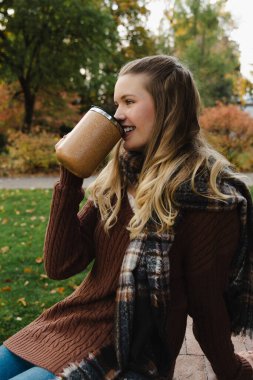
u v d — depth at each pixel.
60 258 1.39
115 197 1.46
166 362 1.31
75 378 1.21
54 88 17.53
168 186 1.30
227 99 24.41
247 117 13.58
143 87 1.36
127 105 1.38
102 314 1.33
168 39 22.12
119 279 1.29
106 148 1.27
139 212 1.31
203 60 21.19
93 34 15.80
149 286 1.27
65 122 18.69
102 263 1.40
